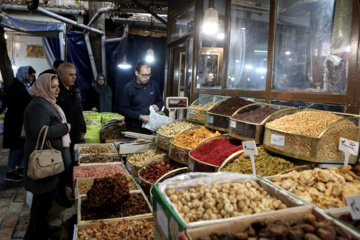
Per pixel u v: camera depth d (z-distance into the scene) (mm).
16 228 3215
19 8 8070
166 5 6934
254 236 1037
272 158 2090
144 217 2129
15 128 4539
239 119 2527
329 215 1161
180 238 1044
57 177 2660
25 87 4578
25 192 4250
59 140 2785
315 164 1844
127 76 8906
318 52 2713
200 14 4523
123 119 5023
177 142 2861
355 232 1010
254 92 3258
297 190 1532
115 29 9961
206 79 4617
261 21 3662
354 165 1903
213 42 4656
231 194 1342
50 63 8578
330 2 2602
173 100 3625
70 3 9289
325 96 2275
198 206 1293
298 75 3018
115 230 1915
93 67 8461
